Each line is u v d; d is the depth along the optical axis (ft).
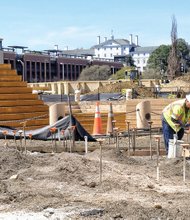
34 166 36.40
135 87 137.49
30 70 332.39
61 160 36.83
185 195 27.99
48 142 55.01
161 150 47.44
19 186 29.78
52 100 105.09
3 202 25.82
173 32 263.08
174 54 259.39
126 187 30.07
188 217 23.17
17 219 22.58
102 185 30.22
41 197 26.68
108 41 596.29
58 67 361.30
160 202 26.11
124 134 60.08
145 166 38.58
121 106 82.99
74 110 81.05
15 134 52.85
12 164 36.47
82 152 50.39
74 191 28.71
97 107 64.03
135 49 591.78
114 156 41.11
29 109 64.18
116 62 424.46
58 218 22.67
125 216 23.04
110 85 160.45
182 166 36.52
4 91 63.52
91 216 23.09
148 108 66.69
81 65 384.27
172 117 41.81
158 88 133.39
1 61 146.92
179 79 190.60
